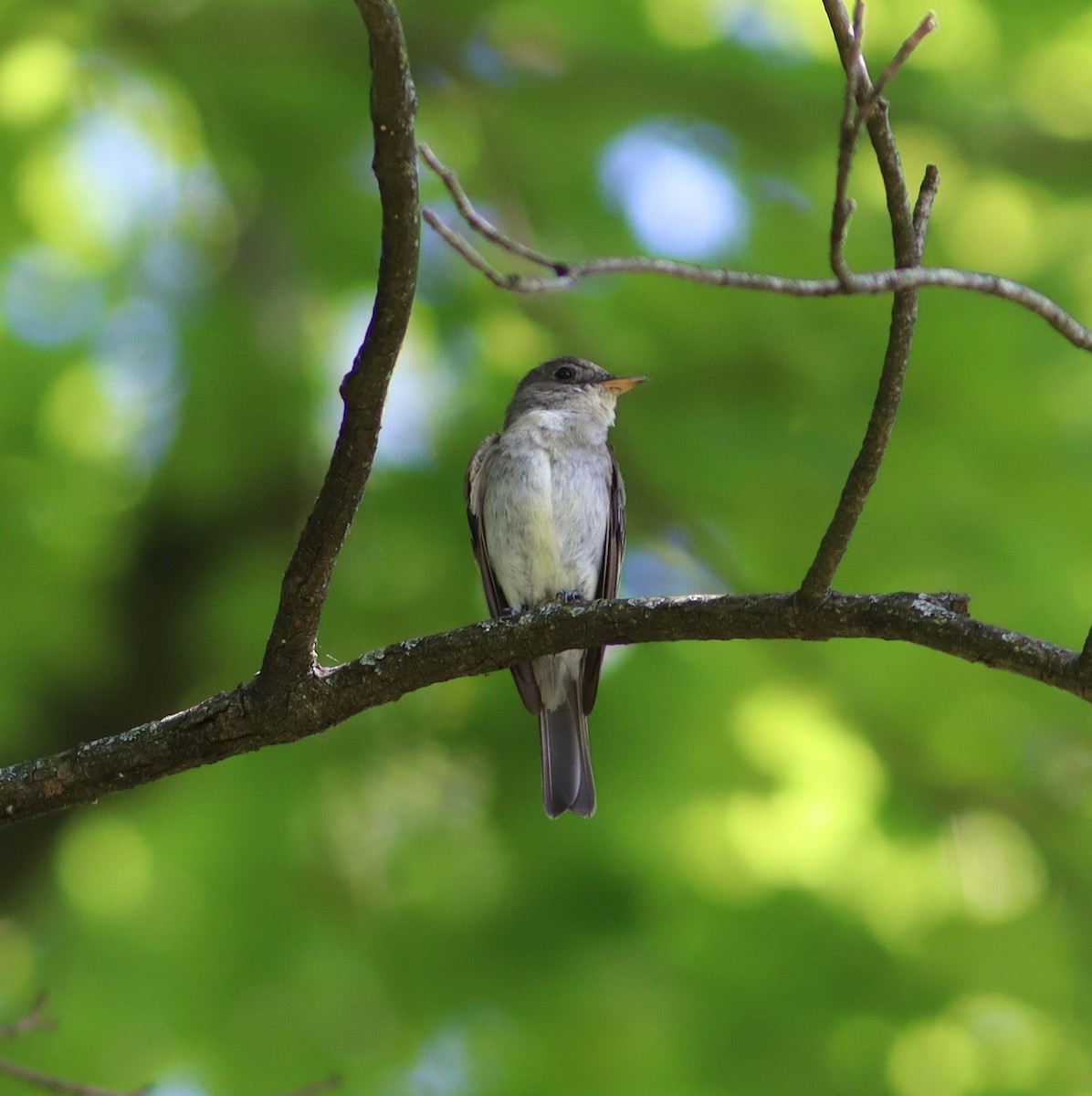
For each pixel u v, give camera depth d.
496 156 12.35
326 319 12.77
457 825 11.59
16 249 12.42
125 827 11.69
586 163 12.38
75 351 12.22
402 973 11.05
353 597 11.48
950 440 11.02
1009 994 10.57
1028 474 10.95
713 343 11.63
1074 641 10.48
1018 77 12.68
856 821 11.21
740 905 10.80
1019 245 12.24
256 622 11.62
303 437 12.23
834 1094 10.22
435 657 6.45
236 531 12.25
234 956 11.16
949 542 10.66
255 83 12.33
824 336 11.41
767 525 11.09
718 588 11.16
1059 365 11.36
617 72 12.23
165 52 12.21
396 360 5.57
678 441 11.28
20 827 11.40
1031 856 11.40
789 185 12.23
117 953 11.37
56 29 11.91
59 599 11.70
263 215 12.69
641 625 6.29
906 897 11.16
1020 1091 10.32
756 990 10.55
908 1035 10.44
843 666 11.41
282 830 11.36
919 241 5.33
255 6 12.21
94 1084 10.70
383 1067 10.94
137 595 11.99
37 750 11.64
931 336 11.06
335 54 12.27
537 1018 10.66
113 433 12.59
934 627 5.78
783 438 11.11
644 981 10.69
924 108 11.96
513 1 12.36
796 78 12.12
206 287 12.62
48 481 12.01
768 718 11.36
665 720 11.05
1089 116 12.50
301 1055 10.96
